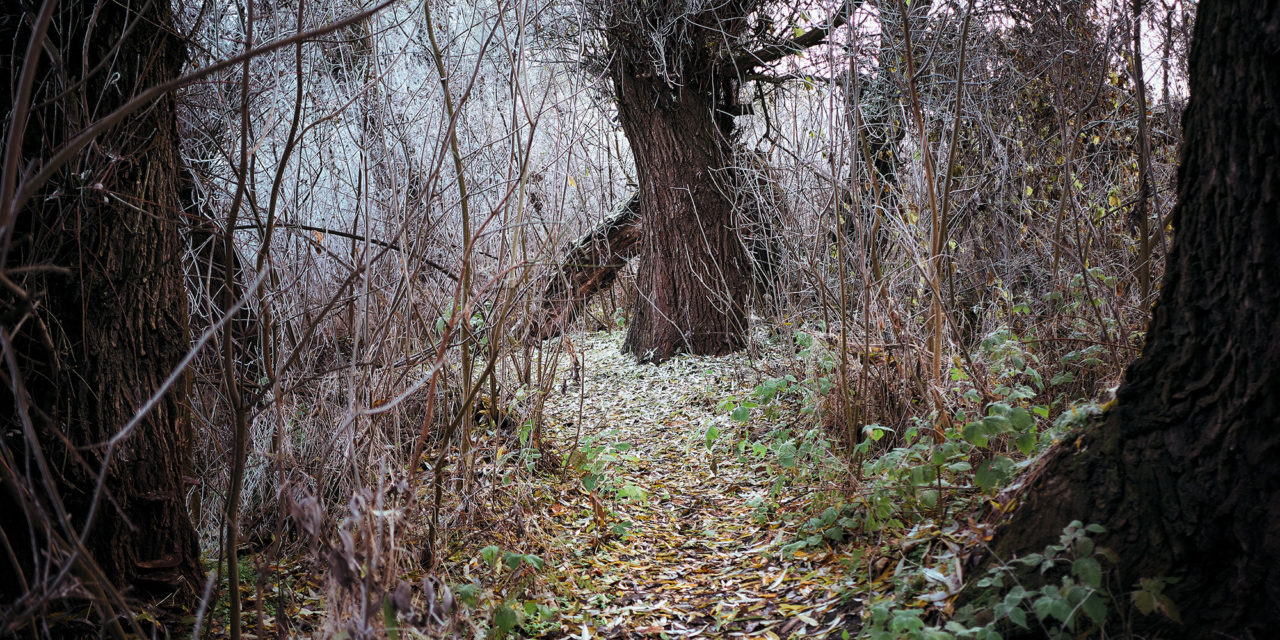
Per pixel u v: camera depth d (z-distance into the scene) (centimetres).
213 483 385
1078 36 488
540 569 354
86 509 271
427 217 367
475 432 502
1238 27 222
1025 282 577
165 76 297
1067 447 272
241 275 416
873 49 505
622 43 833
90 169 263
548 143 566
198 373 362
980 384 395
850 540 373
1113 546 239
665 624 335
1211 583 224
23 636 233
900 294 500
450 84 427
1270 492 216
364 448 355
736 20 839
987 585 250
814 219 554
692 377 787
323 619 262
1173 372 245
